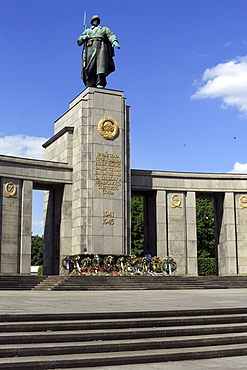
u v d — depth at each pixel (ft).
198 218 251.19
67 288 100.37
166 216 150.82
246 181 156.87
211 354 39.58
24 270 129.70
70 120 146.82
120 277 112.37
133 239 245.65
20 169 132.77
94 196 136.56
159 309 49.16
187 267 149.69
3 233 128.88
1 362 33.55
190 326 45.73
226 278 123.95
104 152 140.05
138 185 147.95
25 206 132.16
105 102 142.92
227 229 153.69
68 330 41.37
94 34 147.84
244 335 44.06
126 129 146.00
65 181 140.15
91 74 147.95
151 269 126.52
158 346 39.99
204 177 154.40
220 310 50.75
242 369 35.37
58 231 143.43
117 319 45.01
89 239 134.21
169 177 151.84
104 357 36.32
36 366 34.14
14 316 41.96
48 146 158.61
